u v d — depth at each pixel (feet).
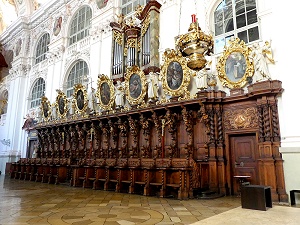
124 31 41.29
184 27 34.27
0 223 14.08
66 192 27.04
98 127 40.78
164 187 23.71
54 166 37.55
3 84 74.28
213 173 26.11
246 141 26.55
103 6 48.44
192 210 17.63
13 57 71.77
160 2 38.27
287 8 24.40
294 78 22.91
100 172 30.48
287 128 22.61
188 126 29.14
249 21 29.86
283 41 24.13
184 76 30.37
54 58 57.62
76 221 14.46
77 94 45.78
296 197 21.11
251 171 25.68
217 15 32.81
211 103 27.66
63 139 47.11
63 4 58.59
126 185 28.14
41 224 13.83
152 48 35.76
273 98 23.77
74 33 55.52
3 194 25.68
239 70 27.37
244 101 26.43
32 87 63.87
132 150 34.53
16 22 70.33
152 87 33.65
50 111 51.70
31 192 27.12
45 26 64.34
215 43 31.94
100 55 46.03
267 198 18.45
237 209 17.72
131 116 34.96
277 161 22.45
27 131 59.21
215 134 27.30
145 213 16.58
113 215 15.99
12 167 48.52
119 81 39.75
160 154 31.48
